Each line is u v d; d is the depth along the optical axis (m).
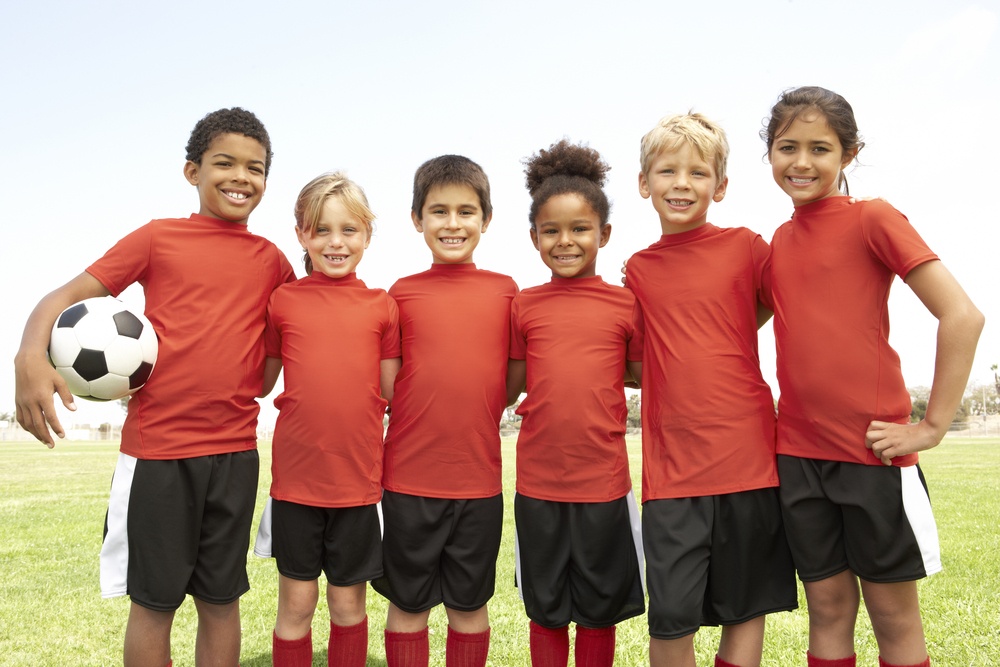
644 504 2.87
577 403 2.97
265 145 3.25
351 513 3.03
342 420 3.01
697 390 2.80
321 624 4.34
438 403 3.10
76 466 19.39
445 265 3.37
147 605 2.75
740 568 2.73
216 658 2.92
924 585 4.77
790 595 2.77
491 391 3.16
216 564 2.88
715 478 2.73
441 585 3.12
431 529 3.07
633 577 3.02
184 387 2.86
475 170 3.38
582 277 3.24
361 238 3.31
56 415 2.74
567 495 2.96
